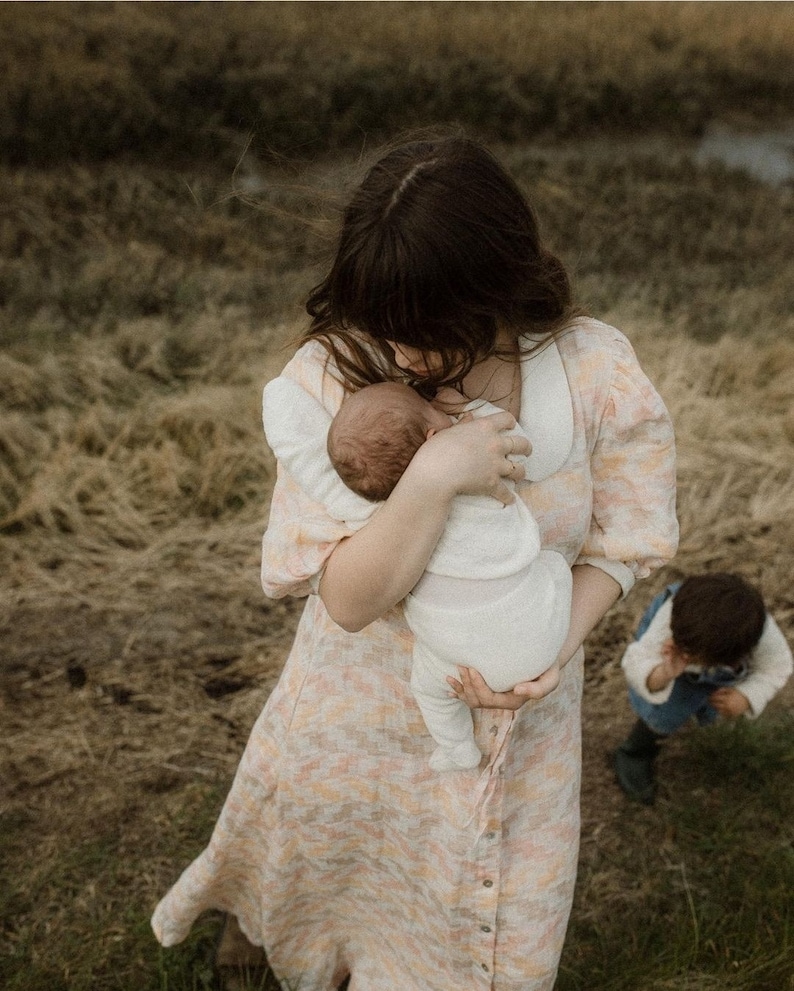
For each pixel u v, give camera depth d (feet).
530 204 4.18
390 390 4.36
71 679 10.26
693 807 9.07
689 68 44.65
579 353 4.70
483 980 5.78
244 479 14.01
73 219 23.98
